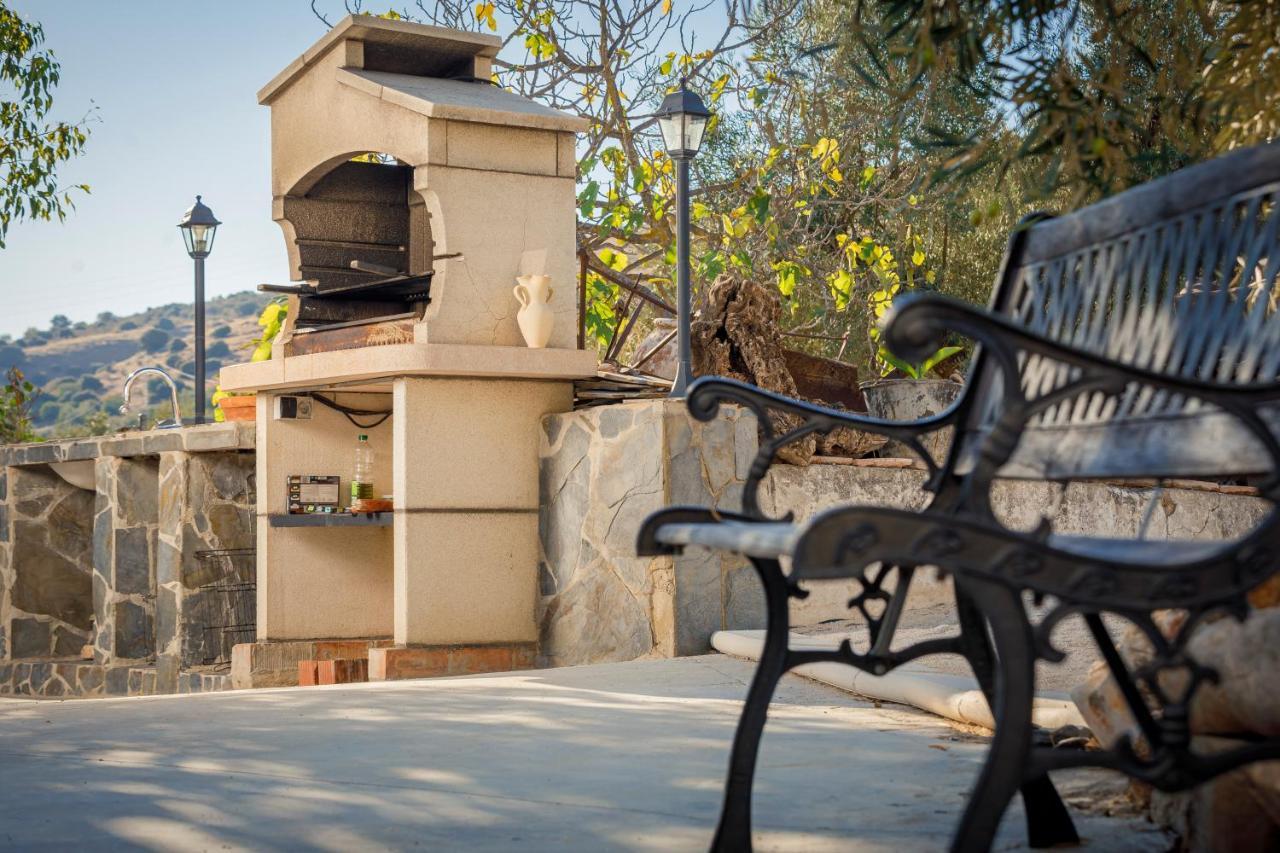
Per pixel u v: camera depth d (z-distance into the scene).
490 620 6.71
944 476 2.50
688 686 5.01
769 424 2.47
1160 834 2.39
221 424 8.10
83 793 3.13
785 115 11.51
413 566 6.57
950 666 4.65
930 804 2.71
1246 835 2.15
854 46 2.80
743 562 6.30
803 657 2.23
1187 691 1.71
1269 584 2.33
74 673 9.17
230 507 8.46
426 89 6.94
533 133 6.90
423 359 6.49
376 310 7.82
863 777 3.03
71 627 10.31
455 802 2.92
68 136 11.66
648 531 2.31
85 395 105.69
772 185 11.97
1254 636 2.11
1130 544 1.94
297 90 7.50
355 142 7.06
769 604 2.22
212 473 8.41
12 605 10.07
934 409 7.64
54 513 10.31
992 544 1.59
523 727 4.05
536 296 6.73
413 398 6.61
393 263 7.91
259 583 7.49
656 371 7.73
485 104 6.82
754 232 12.04
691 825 2.60
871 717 4.05
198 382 10.74
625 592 6.32
